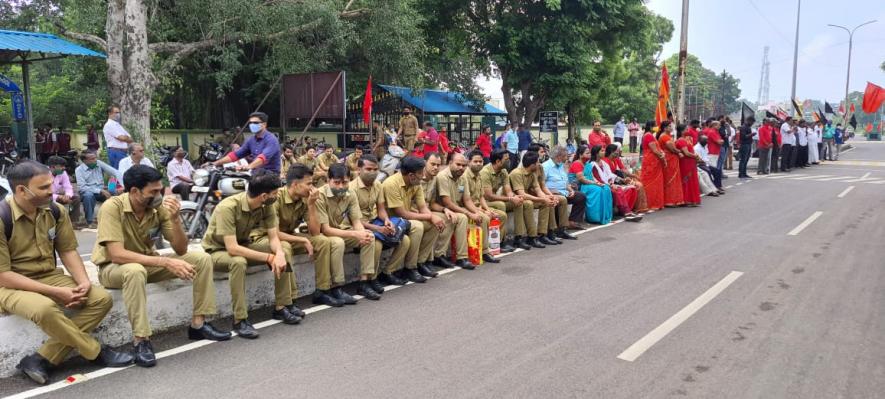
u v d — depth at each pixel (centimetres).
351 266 692
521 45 2270
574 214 1022
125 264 462
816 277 700
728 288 655
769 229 1008
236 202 534
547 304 603
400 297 635
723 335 511
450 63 2473
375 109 2212
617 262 784
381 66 1883
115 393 406
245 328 516
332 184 625
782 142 2059
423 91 2139
